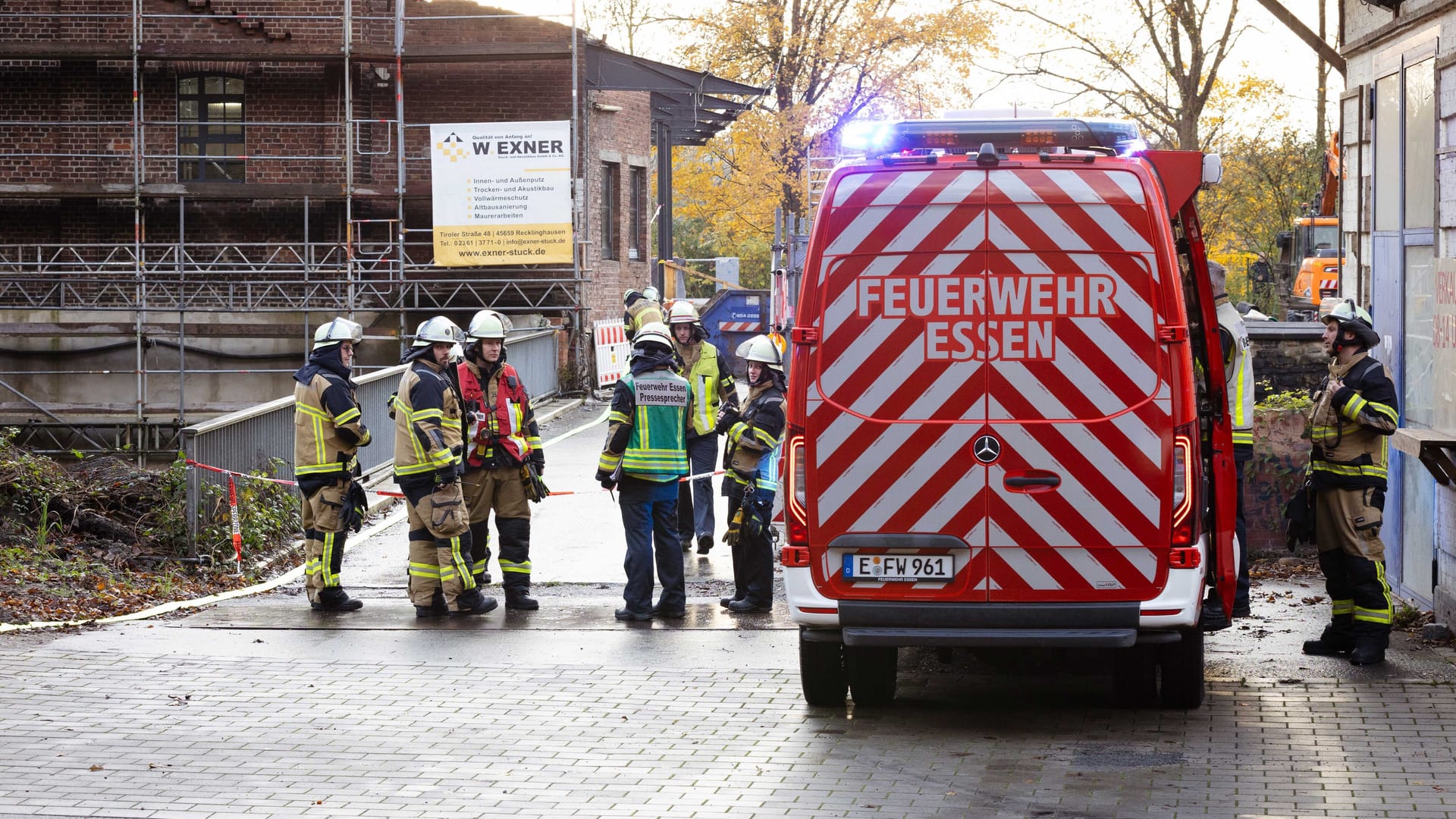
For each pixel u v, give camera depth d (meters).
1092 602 6.68
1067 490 6.65
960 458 6.71
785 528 6.93
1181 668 7.13
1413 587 9.59
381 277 26.92
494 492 10.34
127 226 26.67
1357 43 10.78
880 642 6.72
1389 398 8.05
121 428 25.52
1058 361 6.64
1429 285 9.23
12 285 26.42
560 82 27.33
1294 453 11.40
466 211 25.75
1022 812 5.68
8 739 6.87
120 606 10.24
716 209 45.31
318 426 10.18
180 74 26.66
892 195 6.72
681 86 29.95
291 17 26.62
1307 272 32.69
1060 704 7.57
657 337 9.80
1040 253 6.63
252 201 26.70
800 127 40.84
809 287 6.82
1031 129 7.79
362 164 26.77
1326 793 5.84
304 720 7.25
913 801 5.86
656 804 5.88
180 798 5.98
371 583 11.53
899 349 6.73
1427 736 6.68
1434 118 8.99
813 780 6.18
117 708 7.46
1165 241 6.59
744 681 8.06
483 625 9.72
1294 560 11.33
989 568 6.72
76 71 26.52
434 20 27.00
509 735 6.97
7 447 13.59
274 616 10.09
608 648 8.96
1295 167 39.56
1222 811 5.64
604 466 9.66
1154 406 6.59
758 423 9.82
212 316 25.94
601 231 30.64
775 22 40.66
